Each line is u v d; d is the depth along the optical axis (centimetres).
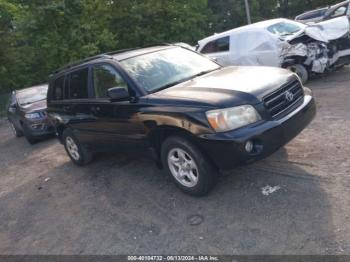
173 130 429
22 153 952
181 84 473
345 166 439
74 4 1966
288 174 448
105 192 537
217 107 387
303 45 879
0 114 2145
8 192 659
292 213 371
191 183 440
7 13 2095
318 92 825
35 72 2233
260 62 955
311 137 553
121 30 2312
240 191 434
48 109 690
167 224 409
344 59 927
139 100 461
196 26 2570
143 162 612
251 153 387
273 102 412
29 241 454
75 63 629
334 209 361
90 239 421
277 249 327
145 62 512
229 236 360
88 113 559
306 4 3731
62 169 704
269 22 991
